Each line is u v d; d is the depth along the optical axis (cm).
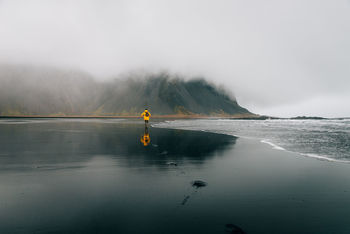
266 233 371
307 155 1125
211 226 393
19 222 404
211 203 495
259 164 909
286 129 3375
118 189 589
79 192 564
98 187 605
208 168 835
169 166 867
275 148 1372
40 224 397
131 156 1071
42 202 498
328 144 1570
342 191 577
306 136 2184
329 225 400
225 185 625
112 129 3036
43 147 1341
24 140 1695
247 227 391
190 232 371
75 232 370
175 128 3450
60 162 925
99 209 461
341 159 1017
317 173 762
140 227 388
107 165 880
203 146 1448
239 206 480
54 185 621
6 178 689
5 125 3953
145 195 543
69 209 461
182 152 1202
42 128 3152
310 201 510
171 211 453
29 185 620
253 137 2061
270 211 456
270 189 592
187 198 525
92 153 1148
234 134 2389
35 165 870
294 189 591
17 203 491
